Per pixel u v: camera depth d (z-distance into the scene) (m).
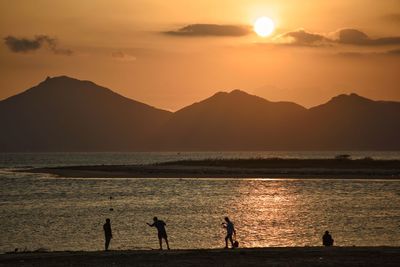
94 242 133.12
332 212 183.12
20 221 166.25
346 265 85.25
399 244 128.88
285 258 91.12
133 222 163.75
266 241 134.00
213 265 85.75
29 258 93.62
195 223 161.50
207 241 134.50
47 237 140.00
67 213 185.00
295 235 141.38
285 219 168.25
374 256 92.44
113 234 143.75
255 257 92.25
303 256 92.88
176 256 93.81
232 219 168.75
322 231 146.75
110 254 96.94
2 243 133.00
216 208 196.88
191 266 85.25
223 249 102.31
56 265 87.06
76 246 128.62
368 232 144.50
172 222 163.50
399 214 176.88
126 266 85.69
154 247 126.94
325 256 92.69
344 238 136.62
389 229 148.62
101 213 184.75
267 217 172.75
